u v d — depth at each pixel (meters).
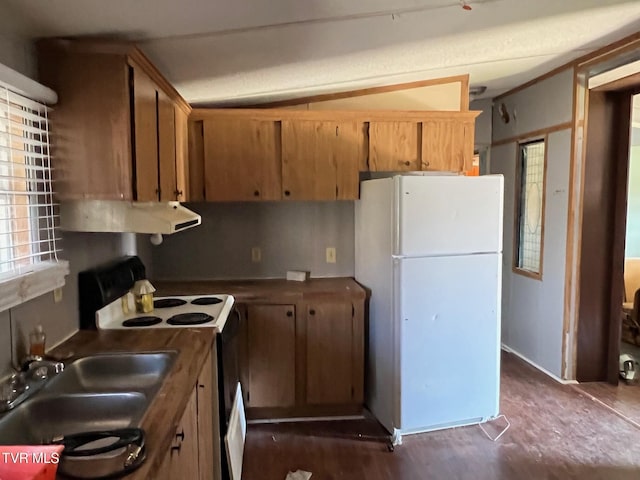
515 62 3.47
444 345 3.01
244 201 3.51
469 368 3.08
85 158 1.91
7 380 1.64
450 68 3.33
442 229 2.94
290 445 2.96
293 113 3.34
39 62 1.88
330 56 2.62
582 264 3.76
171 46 2.18
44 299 1.96
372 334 3.30
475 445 2.91
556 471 2.63
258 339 3.21
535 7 2.25
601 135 3.68
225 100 3.43
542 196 4.12
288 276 3.72
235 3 1.75
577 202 3.72
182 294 3.18
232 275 3.73
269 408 3.28
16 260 1.69
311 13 1.95
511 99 4.58
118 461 1.13
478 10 2.18
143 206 2.21
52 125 1.89
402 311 2.91
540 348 4.18
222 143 3.34
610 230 3.76
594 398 3.55
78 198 1.93
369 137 3.44
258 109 3.42
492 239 3.04
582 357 3.84
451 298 3.00
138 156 2.02
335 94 3.64
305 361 3.25
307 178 3.41
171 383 1.64
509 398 3.56
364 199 3.40
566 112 3.76
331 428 3.18
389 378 3.02
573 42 3.07
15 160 1.74
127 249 3.05
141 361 1.96
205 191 3.36
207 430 2.11
